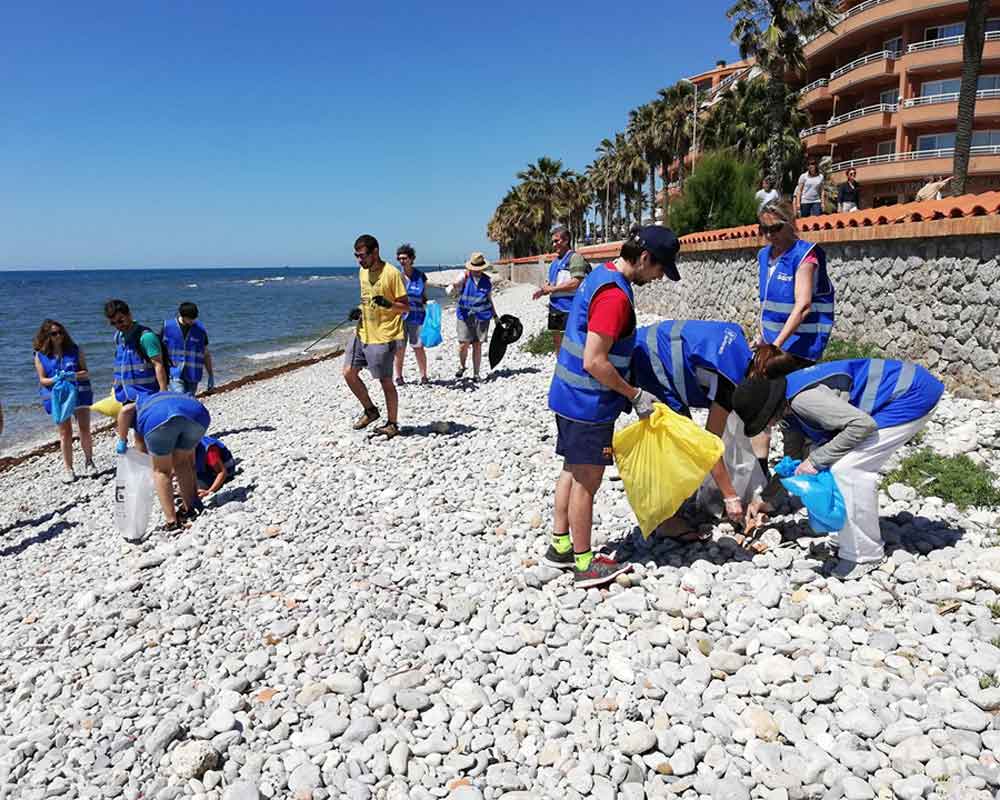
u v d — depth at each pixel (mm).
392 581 4715
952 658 3311
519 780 2953
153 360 8117
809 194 15289
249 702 3631
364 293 8055
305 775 3068
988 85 37969
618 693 3383
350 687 3600
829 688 3199
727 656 3494
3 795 3225
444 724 3336
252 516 6219
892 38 40188
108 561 5879
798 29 30203
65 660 4285
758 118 40531
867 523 4055
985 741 2844
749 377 4180
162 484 6164
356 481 6824
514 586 4441
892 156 40094
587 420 4070
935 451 5801
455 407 9773
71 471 9523
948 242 7754
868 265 9250
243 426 10805
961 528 4535
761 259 5312
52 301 75438
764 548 4461
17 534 7555
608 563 4316
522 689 3494
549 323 9719
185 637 4309
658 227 3959
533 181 74812
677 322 4543
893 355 8789
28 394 18828
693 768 2934
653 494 4219
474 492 6180
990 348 7215
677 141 52094
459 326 11742
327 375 17109
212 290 114312
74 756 3398
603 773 2953
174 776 3145
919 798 2639
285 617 4430
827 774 2799
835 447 4020
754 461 4750
